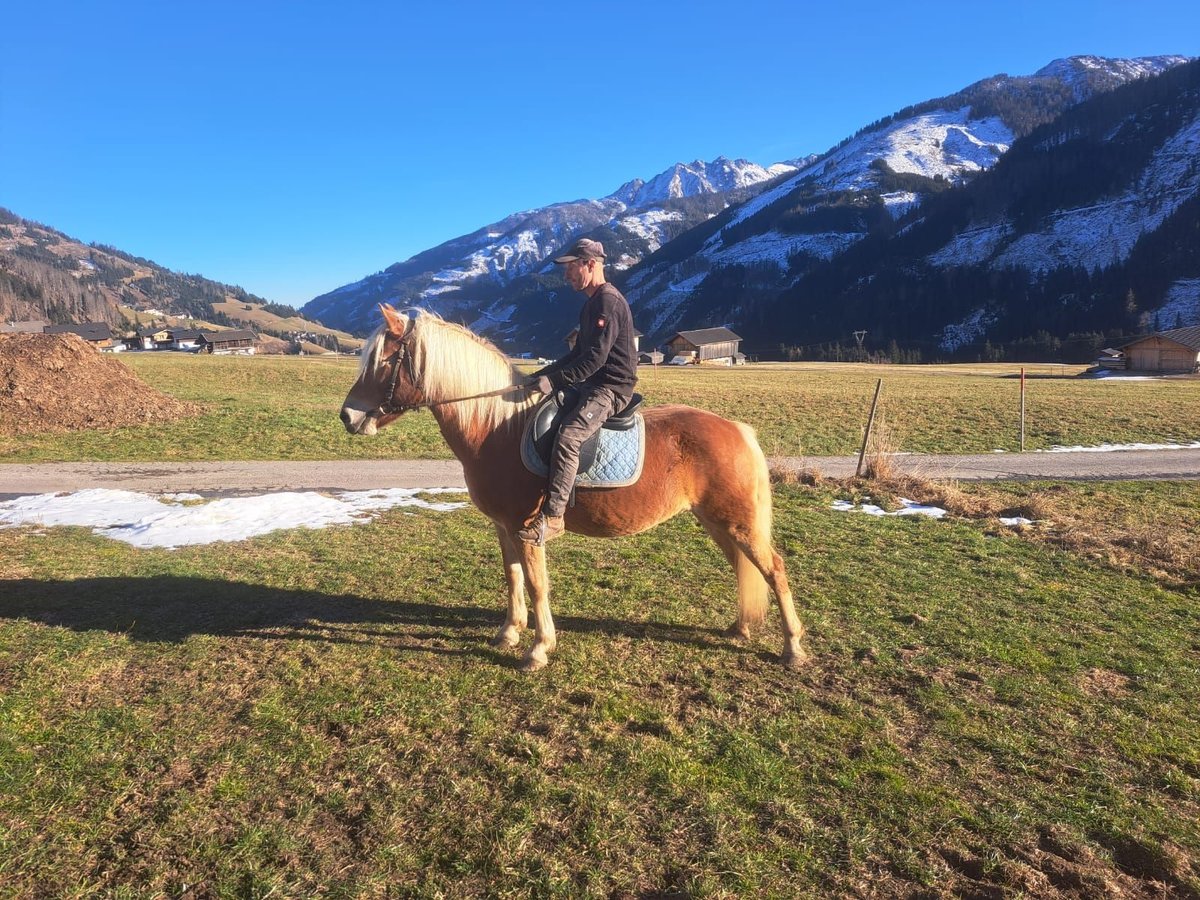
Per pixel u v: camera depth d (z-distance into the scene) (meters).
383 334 4.57
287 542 8.20
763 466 4.92
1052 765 3.71
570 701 4.39
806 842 3.11
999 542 8.27
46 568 7.02
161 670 4.75
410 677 4.68
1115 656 5.07
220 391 26.97
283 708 4.24
